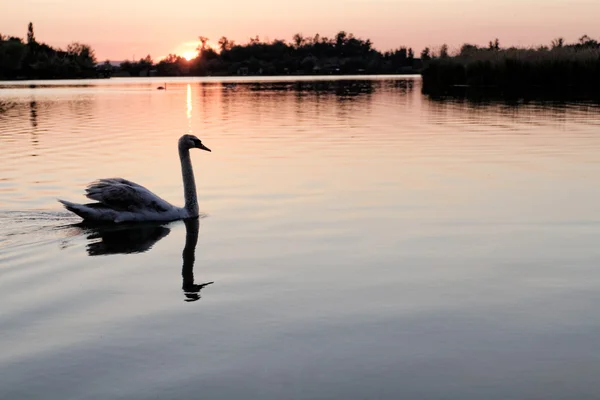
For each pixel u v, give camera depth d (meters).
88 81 132.12
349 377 6.39
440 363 6.65
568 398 6.01
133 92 69.94
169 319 7.77
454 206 13.30
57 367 6.63
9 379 6.40
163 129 28.89
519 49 63.78
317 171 17.39
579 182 15.59
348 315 7.84
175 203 14.02
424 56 80.88
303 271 9.45
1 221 12.55
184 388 6.20
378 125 29.64
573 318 7.72
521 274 9.25
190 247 10.77
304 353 6.88
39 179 16.55
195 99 54.22
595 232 11.35
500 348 6.97
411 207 13.26
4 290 8.77
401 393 6.10
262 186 15.50
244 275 9.32
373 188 15.16
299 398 6.02
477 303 8.20
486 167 17.81
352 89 71.31
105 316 7.88
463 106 40.47
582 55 57.62
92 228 12.07
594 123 28.66
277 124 30.77
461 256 10.09
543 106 38.81
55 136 26.16
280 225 12.05
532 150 20.91
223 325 7.59
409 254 10.21
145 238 11.38
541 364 6.62
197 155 20.58
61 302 8.34
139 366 6.63
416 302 8.24
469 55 69.44
